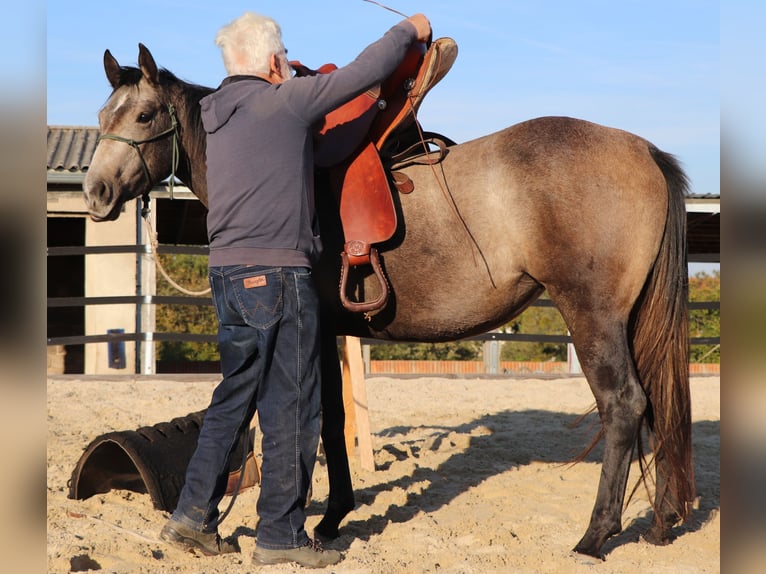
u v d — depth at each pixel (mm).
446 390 7922
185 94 3371
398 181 3107
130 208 11266
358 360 4500
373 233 2980
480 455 4941
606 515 2910
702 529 3344
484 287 3053
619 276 2910
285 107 2740
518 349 18453
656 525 3158
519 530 3328
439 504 3781
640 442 2965
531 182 2959
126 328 11219
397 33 2867
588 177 2932
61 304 8961
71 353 15781
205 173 3400
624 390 2902
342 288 2998
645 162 2998
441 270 3064
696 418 6453
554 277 2955
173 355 17609
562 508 3699
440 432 5707
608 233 2895
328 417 3207
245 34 2891
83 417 6121
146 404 6770
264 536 2791
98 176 3234
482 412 6672
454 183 3068
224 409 2959
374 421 6242
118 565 2705
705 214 10828
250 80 2848
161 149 3342
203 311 17969
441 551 2992
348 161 3076
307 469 2832
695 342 9906
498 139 3121
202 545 2928
